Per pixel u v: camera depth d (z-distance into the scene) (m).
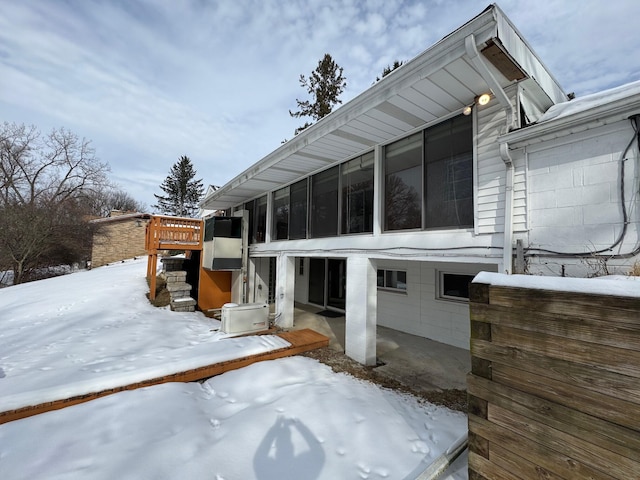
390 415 2.98
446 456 2.21
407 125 4.03
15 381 3.29
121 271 13.35
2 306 7.60
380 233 4.57
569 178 2.59
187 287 8.41
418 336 6.09
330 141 4.58
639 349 1.08
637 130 2.22
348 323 4.91
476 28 2.45
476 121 3.37
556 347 1.31
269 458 2.31
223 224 8.12
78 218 17.58
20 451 2.26
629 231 2.24
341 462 2.29
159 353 4.39
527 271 2.80
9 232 14.34
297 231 6.79
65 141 19.83
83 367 3.80
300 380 3.81
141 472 2.09
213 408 3.11
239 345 4.62
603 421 1.16
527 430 1.39
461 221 3.55
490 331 1.57
